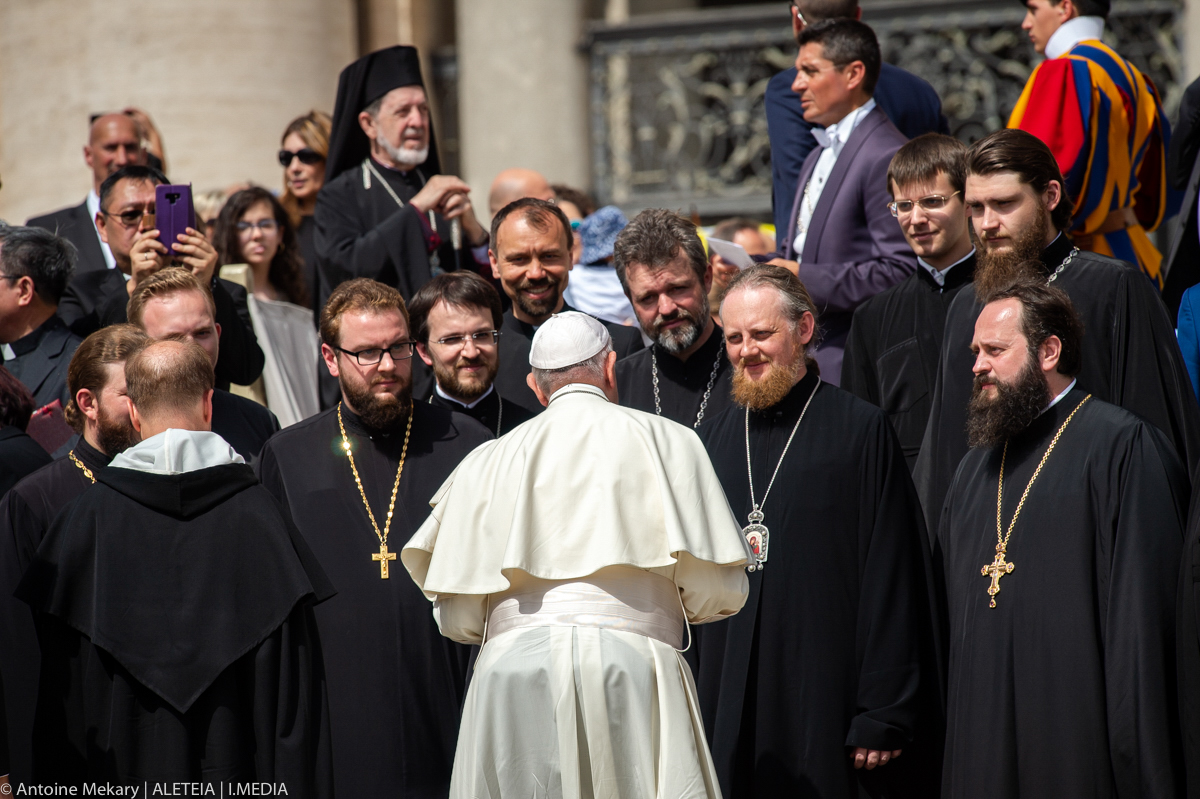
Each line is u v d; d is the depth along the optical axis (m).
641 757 11.63
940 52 34.31
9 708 12.16
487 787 11.70
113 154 21.64
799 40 18.05
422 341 16.06
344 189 19.91
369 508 14.31
